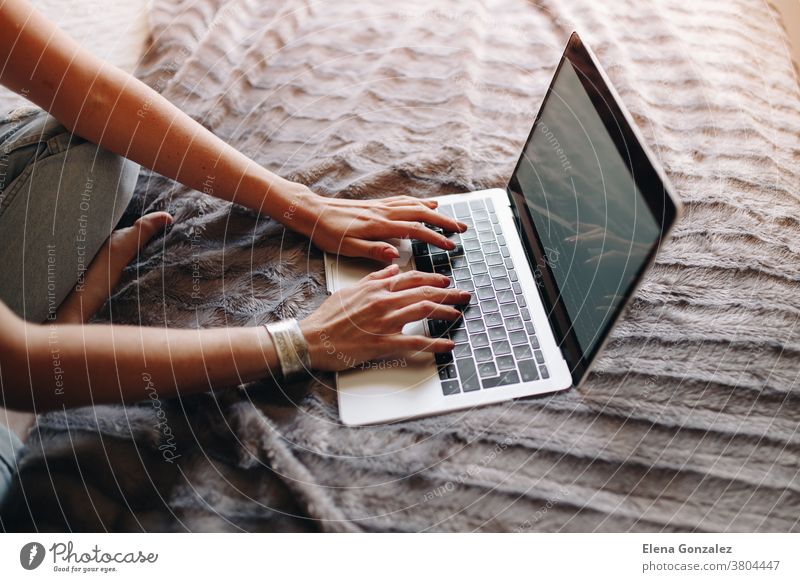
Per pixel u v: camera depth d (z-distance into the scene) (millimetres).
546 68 878
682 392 597
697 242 698
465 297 624
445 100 837
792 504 545
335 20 937
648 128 799
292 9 949
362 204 695
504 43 912
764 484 553
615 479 558
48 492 556
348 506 545
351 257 679
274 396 597
